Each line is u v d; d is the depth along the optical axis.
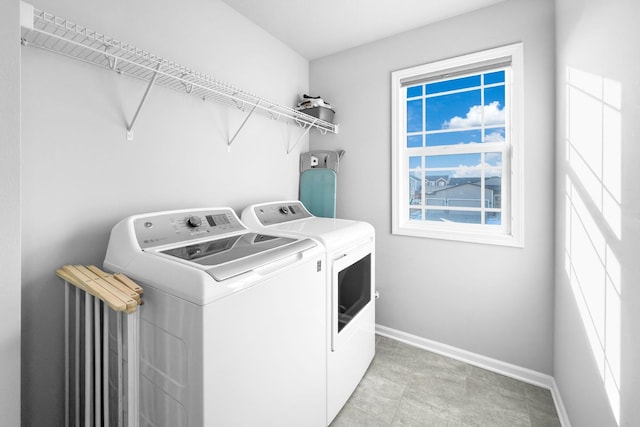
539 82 1.68
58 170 1.12
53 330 1.13
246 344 0.97
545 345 1.75
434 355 2.07
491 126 1.95
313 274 1.30
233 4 1.79
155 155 1.43
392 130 2.20
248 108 1.95
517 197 1.78
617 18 0.86
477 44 1.86
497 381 1.80
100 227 1.24
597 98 1.02
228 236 1.45
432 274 2.11
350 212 2.42
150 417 0.98
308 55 2.46
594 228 1.05
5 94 0.75
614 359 0.88
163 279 0.92
